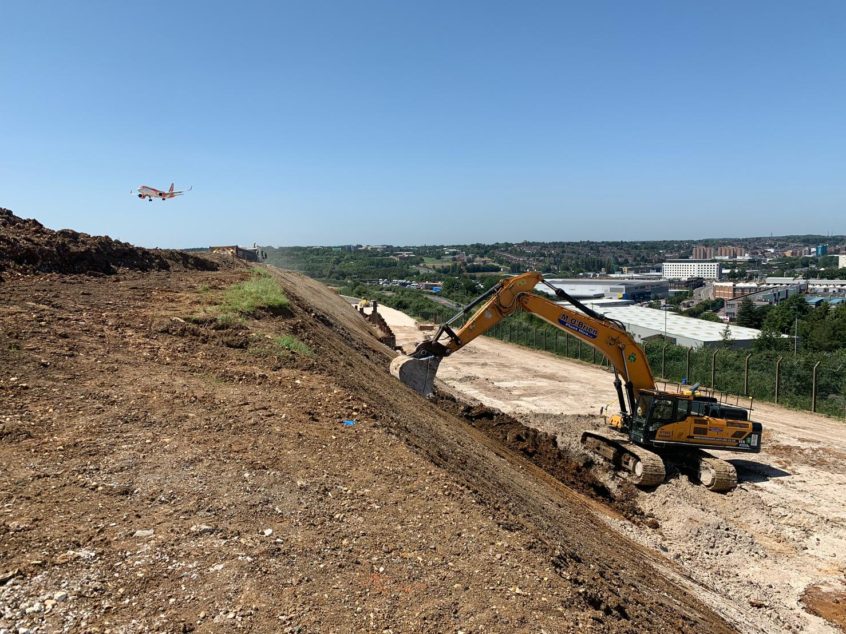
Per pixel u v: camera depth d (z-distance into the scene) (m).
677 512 14.30
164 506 5.92
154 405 8.24
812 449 20.19
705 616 8.86
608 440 17.23
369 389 11.98
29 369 8.38
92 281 14.70
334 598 5.06
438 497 7.30
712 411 16.58
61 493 5.79
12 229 15.24
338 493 6.89
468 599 5.42
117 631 4.23
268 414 8.68
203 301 14.16
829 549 13.25
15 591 4.42
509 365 36.66
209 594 4.79
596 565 8.00
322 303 28.75
